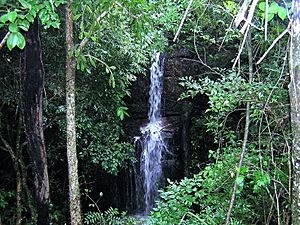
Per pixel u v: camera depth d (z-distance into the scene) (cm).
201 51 554
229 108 262
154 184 740
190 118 727
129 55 441
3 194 523
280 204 270
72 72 270
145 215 723
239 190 223
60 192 638
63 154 629
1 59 424
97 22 254
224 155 273
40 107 364
